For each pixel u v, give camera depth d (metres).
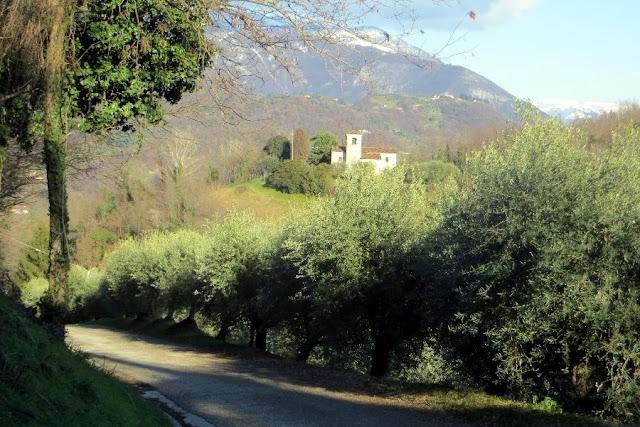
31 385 5.58
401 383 15.45
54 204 10.57
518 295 10.89
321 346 24.78
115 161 17.28
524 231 10.67
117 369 17.30
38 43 10.45
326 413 10.98
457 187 14.02
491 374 13.30
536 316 10.68
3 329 6.72
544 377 12.20
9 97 10.49
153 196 56.91
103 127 12.59
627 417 9.93
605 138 12.66
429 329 17.25
